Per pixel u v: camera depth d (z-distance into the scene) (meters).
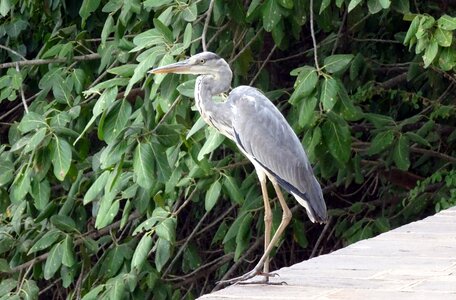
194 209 15.46
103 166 10.30
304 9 11.45
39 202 11.53
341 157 10.86
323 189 14.22
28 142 10.88
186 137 10.06
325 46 14.52
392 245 8.72
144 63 10.12
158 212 11.73
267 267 7.36
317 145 10.98
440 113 13.05
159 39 10.45
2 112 16.50
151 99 10.70
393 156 12.41
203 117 8.31
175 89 10.63
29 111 11.77
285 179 7.86
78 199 12.75
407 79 13.82
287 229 15.02
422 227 9.68
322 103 10.31
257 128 7.96
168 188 11.14
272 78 15.23
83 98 12.35
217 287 14.08
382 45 15.21
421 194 13.90
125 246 12.80
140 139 10.45
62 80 12.27
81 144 11.71
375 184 14.91
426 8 14.58
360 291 6.89
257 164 7.98
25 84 14.87
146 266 12.71
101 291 12.33
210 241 15.66
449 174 13.02
